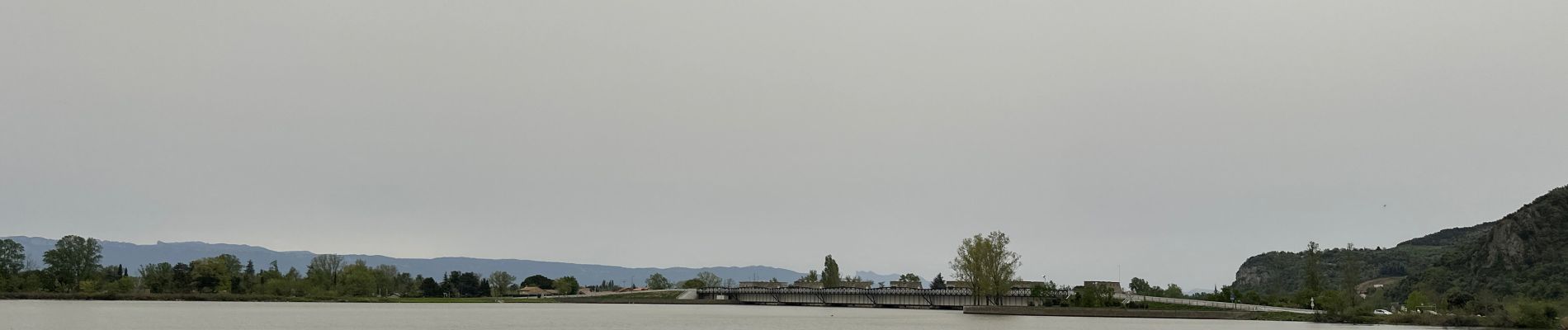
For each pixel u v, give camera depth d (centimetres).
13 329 14862
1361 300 18288
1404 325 16125
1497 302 16750
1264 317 18312
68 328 15288
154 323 16662
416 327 17000
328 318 19650
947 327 17262
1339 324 16738
